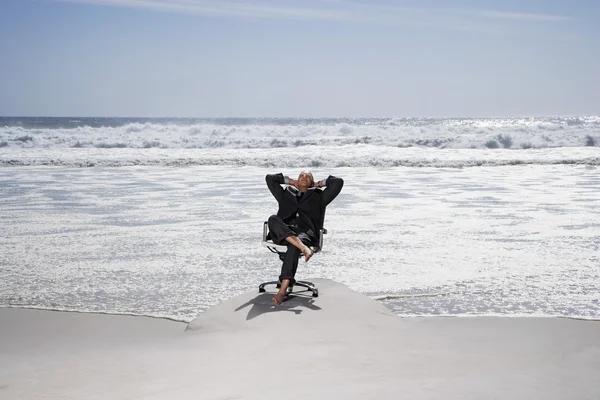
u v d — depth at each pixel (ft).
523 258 27.73
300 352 14.30
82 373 13.03
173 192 52.75
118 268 25.96
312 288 18.45
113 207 43.86
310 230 18.33
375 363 13.47
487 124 356.79
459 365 13.37
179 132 133.80
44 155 88.58
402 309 20.01
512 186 57.82
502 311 19.72
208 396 11.40
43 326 18.08
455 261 27.17
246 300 18.21
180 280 23.97
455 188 56.13
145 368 13.32
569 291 22.30
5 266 26.32
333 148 100.94
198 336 16.20
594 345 15.38
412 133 124.77
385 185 58.59
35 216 39.81
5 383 12.42
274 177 18.89
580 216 39.86
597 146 107.04
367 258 27.78
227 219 38.65
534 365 13.47
